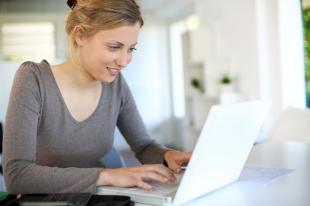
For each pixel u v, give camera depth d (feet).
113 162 5.26
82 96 3.77
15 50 20.93
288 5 12.35
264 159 4.37
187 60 16.94
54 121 3.64
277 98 12.75
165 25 23.21
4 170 3.18
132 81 22.86
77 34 3.31
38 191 2.95
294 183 3.19
